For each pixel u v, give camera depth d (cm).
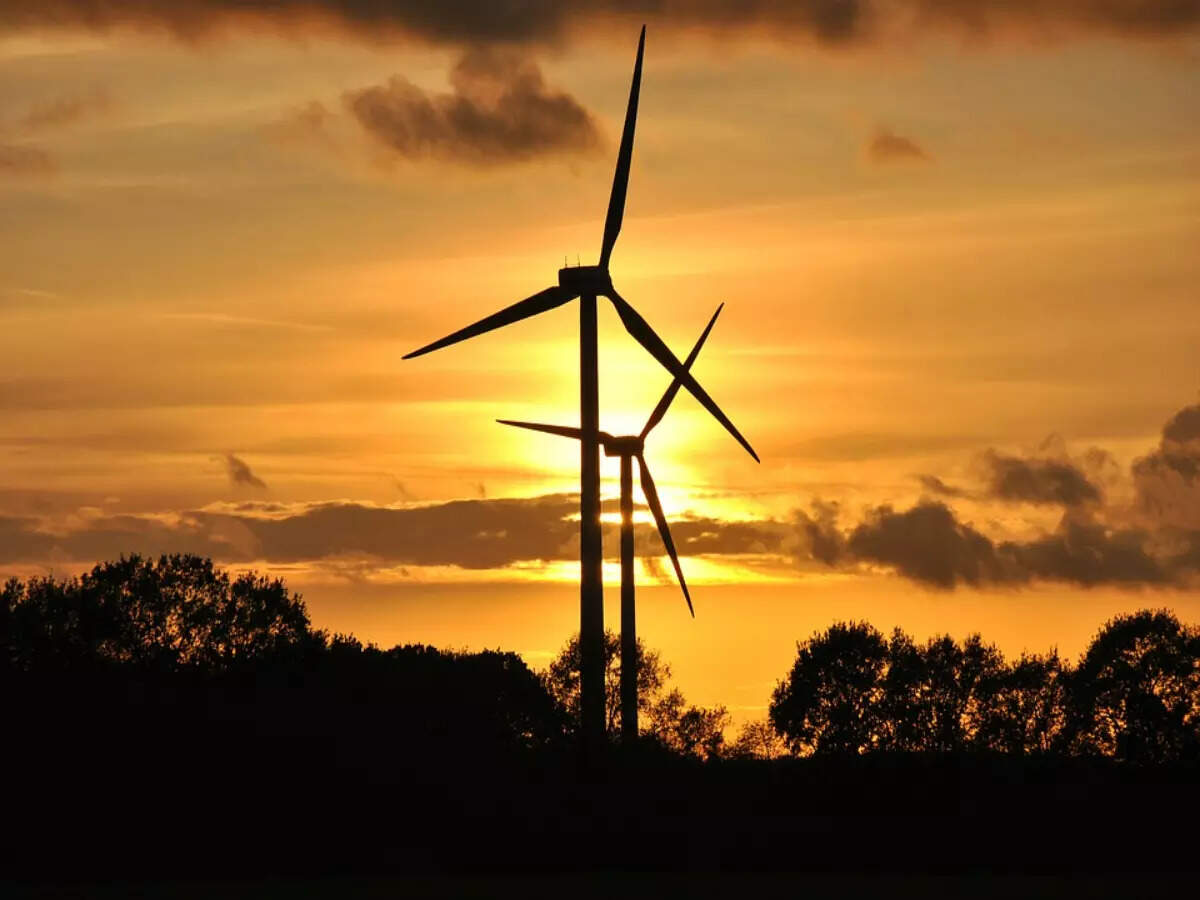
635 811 16000
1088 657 19638
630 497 18775
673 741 17925
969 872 14600
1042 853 15175
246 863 14812
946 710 18400
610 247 18038
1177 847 15288
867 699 18662
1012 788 16850
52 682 19500
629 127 17975
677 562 19462
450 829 15575
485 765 17575
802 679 18812
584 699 17675
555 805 16238
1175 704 18975
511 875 14525
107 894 13262
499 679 19950
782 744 18512
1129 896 13338
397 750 17788
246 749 17325
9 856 14688
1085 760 18225
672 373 18262
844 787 16688
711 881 14025
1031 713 18750
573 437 18812
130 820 15538
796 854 15088
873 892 13475
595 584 17788
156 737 17550
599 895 13288
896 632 19412
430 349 17788
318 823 15638
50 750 16988
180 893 13350
